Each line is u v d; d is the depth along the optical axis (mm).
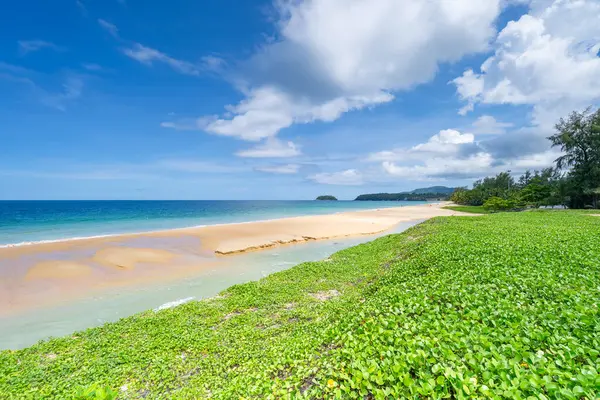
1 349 11734
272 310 14180
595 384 4230
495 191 109312
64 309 15586
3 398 7945
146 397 8180
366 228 48562
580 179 63062
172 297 17375
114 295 17641
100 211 89000
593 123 61062
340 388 5727
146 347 10750
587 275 10219
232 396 7180
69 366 9531
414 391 4871
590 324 6289
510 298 8484
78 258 25156
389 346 6625
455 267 13305
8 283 19141
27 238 35125
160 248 30109
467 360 5395
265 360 9023
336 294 16297
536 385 4414
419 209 106312
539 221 32906
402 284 12266
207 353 10438
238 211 97688
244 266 24531
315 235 40062
